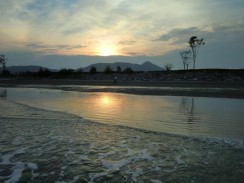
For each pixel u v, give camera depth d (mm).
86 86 45125
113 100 23781
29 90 37469
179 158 8320
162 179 6852
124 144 9852
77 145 9734
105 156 8570
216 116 15273
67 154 8758
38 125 13078
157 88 37875
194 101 22625
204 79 58625
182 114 16016
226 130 11875
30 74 88188
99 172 7324
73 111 17531
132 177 6996
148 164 7871
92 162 8062
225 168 7484
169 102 22031
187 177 6945
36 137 10805
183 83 48188
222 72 61094
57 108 18969
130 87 40781
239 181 6680
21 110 18031
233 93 29234
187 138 10570
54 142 10109
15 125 13078
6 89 39875
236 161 7996
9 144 9836
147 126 12859
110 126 12852
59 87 43344
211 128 12297
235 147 9336
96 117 15281
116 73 71688
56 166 7742
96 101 23078
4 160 8203
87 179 6891
